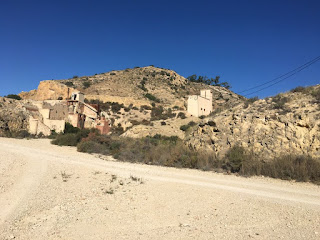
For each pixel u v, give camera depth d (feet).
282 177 43.27
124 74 351.87
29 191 31.58
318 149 45.50
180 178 44.01
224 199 30.50
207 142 62.59
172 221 23.24
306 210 26.16
